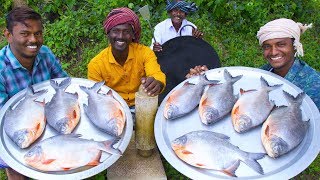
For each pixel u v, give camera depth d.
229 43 2.30
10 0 2.39
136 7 2.37
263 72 1.25
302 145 1.03
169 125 1.13
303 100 1.14
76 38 2.19
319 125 1.07
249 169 0.98
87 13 2.31
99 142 1.05
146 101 1.20
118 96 1.23
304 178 1.54
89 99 1.17
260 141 1.06
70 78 1.27
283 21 1.25
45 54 1.37
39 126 1.09
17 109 1.13
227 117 1.13
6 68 1.26
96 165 1.00
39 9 2.38
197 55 1.65
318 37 2.46
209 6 2.41
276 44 1.25
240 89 1.16
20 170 0.99
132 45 1.44
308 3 2.62
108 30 1.32
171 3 1.83
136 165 1.33
